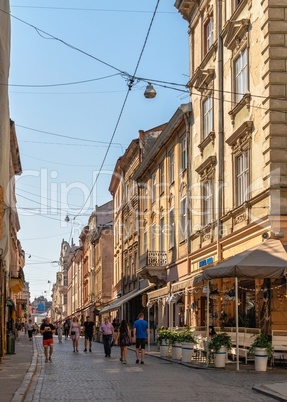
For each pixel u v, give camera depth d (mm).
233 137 26734
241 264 20344
